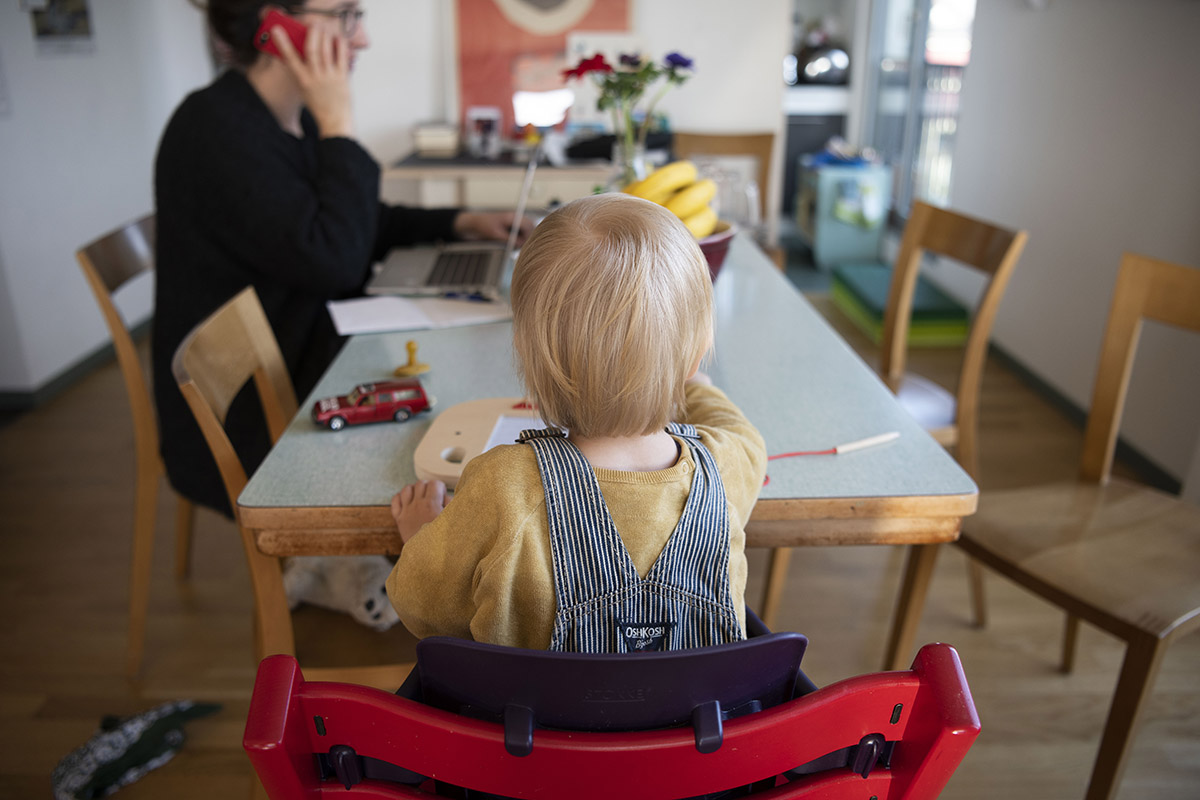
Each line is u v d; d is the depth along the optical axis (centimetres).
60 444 272
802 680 70
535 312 67
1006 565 134
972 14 365
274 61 161
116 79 346
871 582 205
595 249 66
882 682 58
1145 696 122
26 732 159
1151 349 245
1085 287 279
